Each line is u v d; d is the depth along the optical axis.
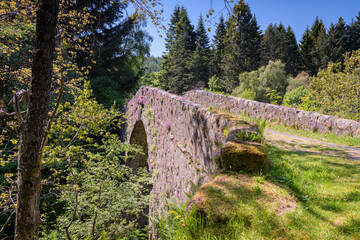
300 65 50.53
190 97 17.22
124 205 6.80
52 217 9.18
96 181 6.29
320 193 2.98
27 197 3.54
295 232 2.13
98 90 18.64
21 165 3.50
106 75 20.73
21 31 6.83
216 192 2.75
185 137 6.00
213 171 4.18
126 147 6.67
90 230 6.09
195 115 5.38
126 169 6.64
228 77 39.97
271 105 9.30
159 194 8.09
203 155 4.82
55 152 5.73
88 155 5.97
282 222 2.26
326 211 2.53
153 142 9.57
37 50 3.27
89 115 6.24
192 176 5.34
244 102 10.82
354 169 3.76
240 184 2.92
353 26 44.53
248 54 40.00
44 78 3.37
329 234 2.09
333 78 12.24
